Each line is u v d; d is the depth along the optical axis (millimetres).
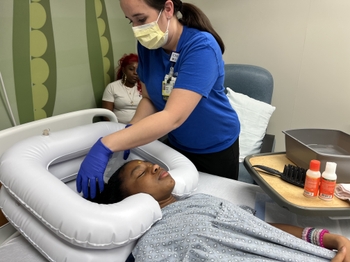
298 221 1247
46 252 974
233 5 2354
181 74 1088
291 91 2404
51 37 1698
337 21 2125
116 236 875
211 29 1185
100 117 2191
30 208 964
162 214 1069
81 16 1900
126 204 949
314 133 1404
